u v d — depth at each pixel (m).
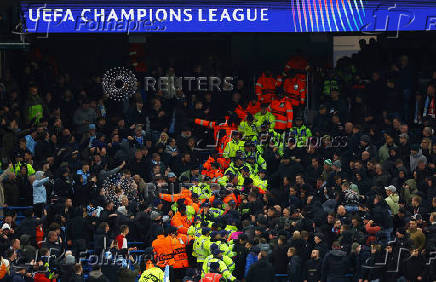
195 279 61.22
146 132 79.19
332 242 63.31
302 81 85.12
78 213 65.88
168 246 62.47
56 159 76.88
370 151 76.06
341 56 95.12
